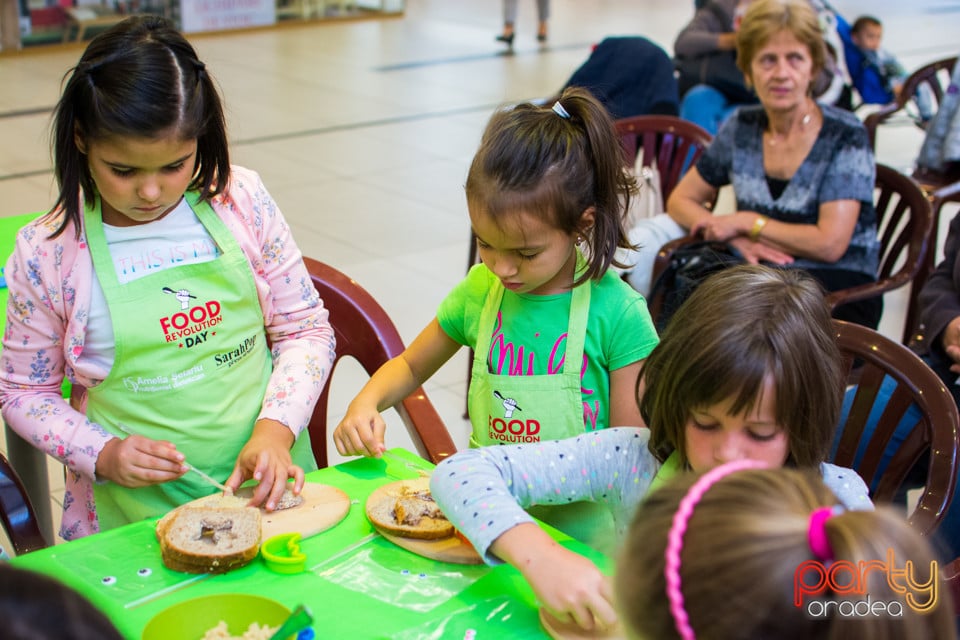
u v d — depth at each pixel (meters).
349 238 4.08
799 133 2.54
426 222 4.30
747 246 2.55
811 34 2.45
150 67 1.23
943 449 1.45
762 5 2.50
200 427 1.44
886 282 2.42
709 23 4.50
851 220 2.48
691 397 1.12
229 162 1.43
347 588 1.08
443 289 3.62
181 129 1.25
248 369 1.49
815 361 1.10
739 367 1.08
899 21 9.60
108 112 1.21
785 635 0.66
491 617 1.04
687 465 1.18
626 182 1.43
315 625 1.01
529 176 1.28
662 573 0.70
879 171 2.70
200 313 1.42
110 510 1.46
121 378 1.40
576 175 1.30
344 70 7.12
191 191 1.43
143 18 1.32
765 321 1.09
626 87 3.46
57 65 7.05
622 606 0.74
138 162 1.25
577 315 1.41
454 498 1.15
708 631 0.67
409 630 1.01
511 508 1.12
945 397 1.50
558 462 1.24
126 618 1.02
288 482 1.30
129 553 1.13
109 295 1.36
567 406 1.42
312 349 1.56
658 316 2.49
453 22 9.24
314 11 8.83
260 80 6.72
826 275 2.50
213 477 1.47
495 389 1.44
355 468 1.36
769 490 0.71
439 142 5.49
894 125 5.84
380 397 1.51
